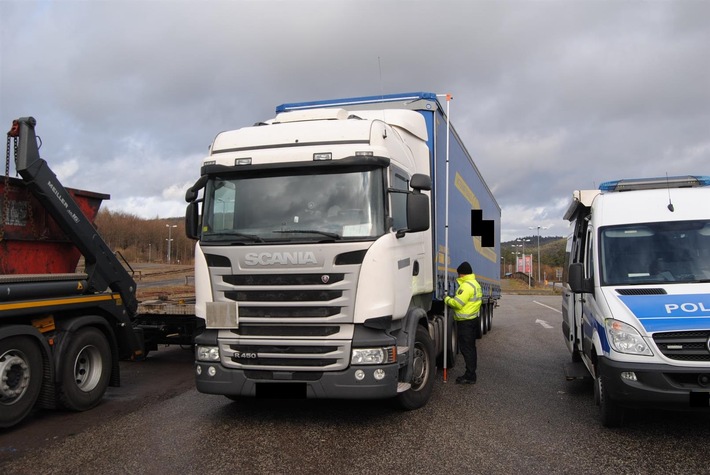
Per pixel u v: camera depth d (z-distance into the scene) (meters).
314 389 5.82
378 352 5.79
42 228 7.40
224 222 6.25
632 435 5.93
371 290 5.81
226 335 6.10
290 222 6.04
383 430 6.11
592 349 6.53
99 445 5.59
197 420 6.50
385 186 6.09
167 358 11.39
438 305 9.36
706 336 5.39
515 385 8.55
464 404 7.32
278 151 6.18
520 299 41.50
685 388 5.36
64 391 6.65
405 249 6.56
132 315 8.39
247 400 7.47
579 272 6.71
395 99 8.76
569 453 5.36
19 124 6.70
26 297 6.31
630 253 6.61
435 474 4.81
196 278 6.33
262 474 4.80
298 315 5.87
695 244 6.55
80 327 6.99
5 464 5.06
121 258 8.64
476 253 13.57
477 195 13.89
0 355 5.88
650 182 7.69
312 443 5.64
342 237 5.87
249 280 5.99
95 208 8.33
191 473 4.82
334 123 6.29
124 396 7.84
